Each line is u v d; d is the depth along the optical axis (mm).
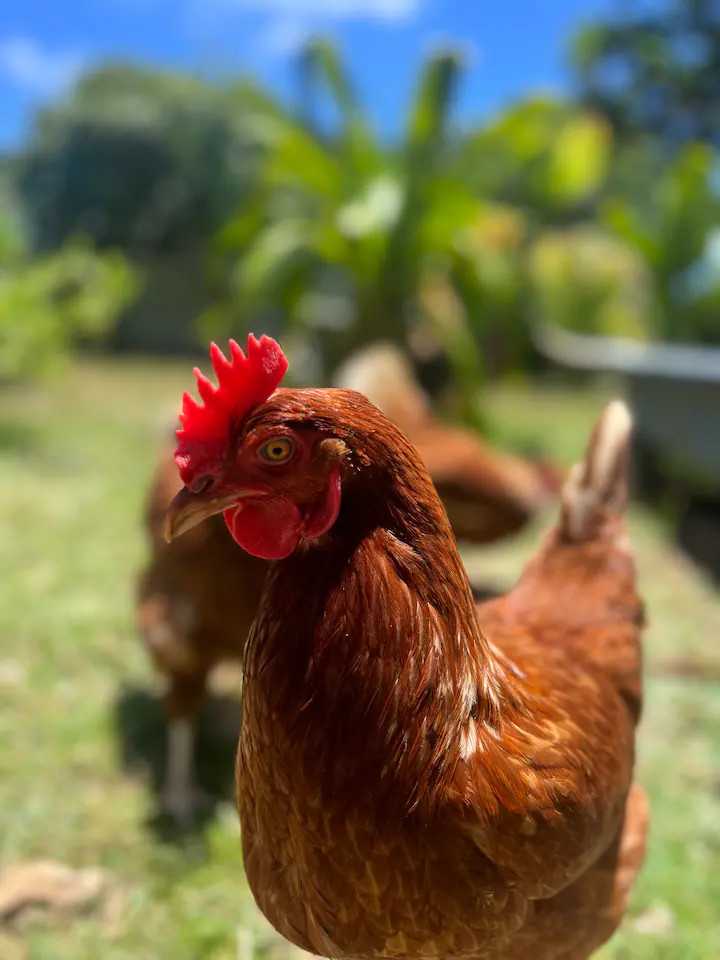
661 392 1530
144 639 629
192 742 682
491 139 1903
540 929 340
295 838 299
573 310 2930
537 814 303
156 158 3881
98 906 531
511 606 427
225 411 286
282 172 1961
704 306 2281
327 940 319
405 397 955
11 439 1779
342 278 2582
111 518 1301
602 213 2373
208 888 551
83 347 3682
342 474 284
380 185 1891
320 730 283
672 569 1209
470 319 2006
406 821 285
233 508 297
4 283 1760
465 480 873
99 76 4078
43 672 818
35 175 4121
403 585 288
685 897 552
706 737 755
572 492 458
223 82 4051
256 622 301
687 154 2193
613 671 402
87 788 650
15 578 1050
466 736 299
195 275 3881
